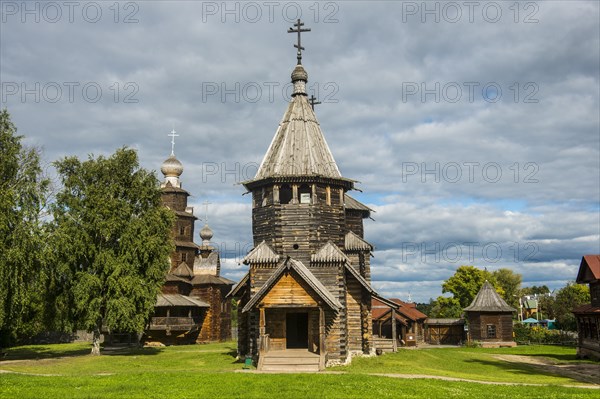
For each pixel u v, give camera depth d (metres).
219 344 65.94
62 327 45.97
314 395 21.86
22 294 39.38
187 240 73.56
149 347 59.22
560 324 87.44
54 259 42.47
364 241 43.56
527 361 43.75
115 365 37.03
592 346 44.62
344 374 28.69
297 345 38.09
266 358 32.91
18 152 42.62
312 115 41.50
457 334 79.25
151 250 46.03
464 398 21.42
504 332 69.00
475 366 37.66
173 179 75.62
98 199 45.56
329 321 35.03
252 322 36.34
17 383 25.67
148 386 24.44
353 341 38.91
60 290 45.09
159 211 48.53
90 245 44.97
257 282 36.66
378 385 24.48
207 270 73.19
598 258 45.34
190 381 26.09
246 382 25.53
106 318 44.94
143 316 45.00
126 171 48.12
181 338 66.44
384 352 44.41
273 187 38.09
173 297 65.50
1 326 38.56
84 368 35.06
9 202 39.47
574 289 96.12
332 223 38.50
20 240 39.59
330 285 36.16
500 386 25.28
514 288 119.88
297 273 33.25
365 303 40.28
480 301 71.25
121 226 46.12
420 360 38.34
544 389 24.48
